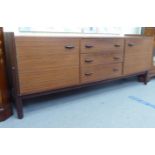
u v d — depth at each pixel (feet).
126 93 7.32
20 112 5.11
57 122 4.99
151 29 8.58
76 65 5.76
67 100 6.49
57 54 5.26
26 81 4.89
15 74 4.71
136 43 7.47
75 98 6.68
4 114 5.06
